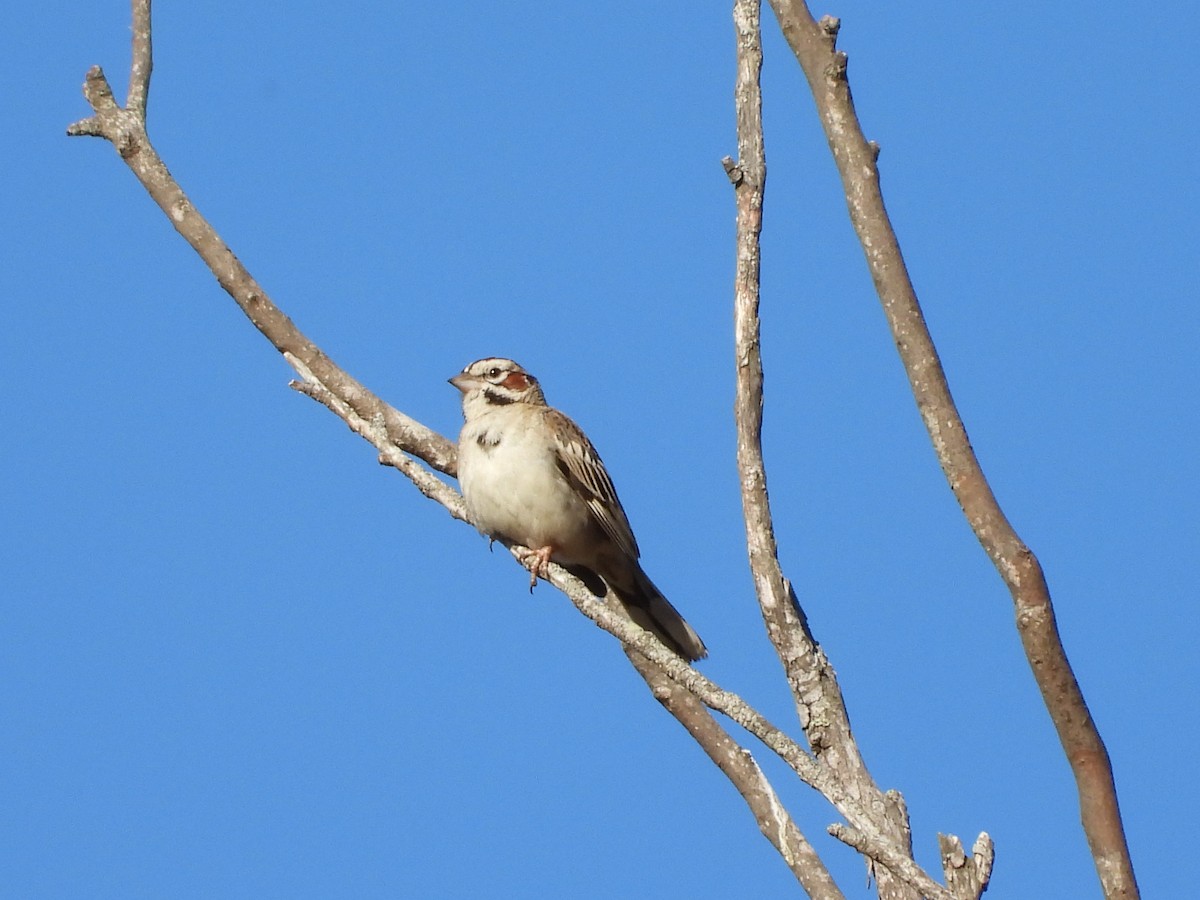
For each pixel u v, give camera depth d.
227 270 12.96
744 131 10.73
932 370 8.20
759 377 10.60
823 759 10.34
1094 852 7.69
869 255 8.48
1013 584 7.80
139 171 13.02
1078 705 7.75
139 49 13.34
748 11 10.85
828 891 9.87
